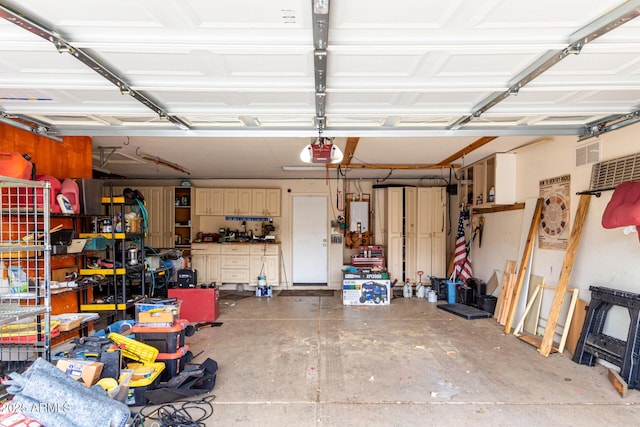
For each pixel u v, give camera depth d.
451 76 2.38
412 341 4.27
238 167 6.58
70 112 2.99
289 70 2.29
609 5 1.61
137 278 5.01
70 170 4.11
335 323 5.06
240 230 7.95
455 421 2.55
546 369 3.43
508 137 4.38
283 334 4.55
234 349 4.00
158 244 7.44
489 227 5.97
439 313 5.62
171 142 4.64
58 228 3.49
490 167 5.49
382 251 7.39
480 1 1.57
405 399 2.87
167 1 1.57
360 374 3.34
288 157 5.62
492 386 3.08
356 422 2.55
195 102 2.87
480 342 4.22
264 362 3.63
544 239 4.47
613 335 3.36
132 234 4.27
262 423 2.53
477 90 2.54
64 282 3.55
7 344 2.67
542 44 1.91
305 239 8.00
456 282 6.37
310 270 8.02
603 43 1.89
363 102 2.88
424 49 1.96
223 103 2.90
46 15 1.68
